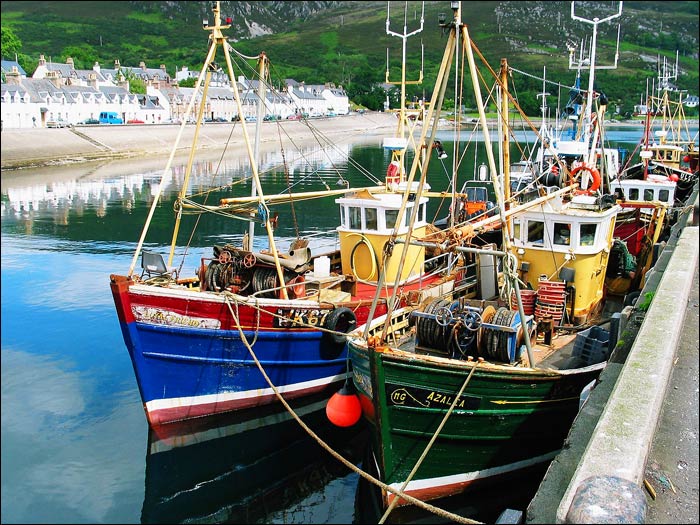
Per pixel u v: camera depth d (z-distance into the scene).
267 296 12.36
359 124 101.94
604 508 3.98
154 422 11.31
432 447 9.20
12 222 30.36
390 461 9.13
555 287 11.62
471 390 8.91
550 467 6.14
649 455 6.08
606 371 7.91
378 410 8.88
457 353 9.62
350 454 11.20
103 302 17.94
